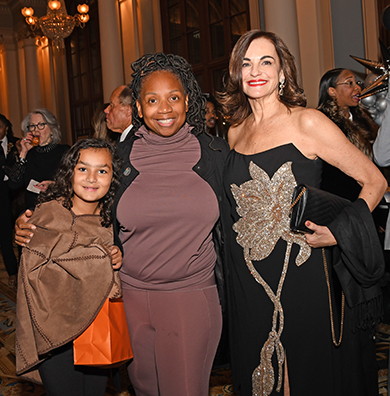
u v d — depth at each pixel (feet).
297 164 5.96
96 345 6.01
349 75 10.36
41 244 5.97
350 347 6.23
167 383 6.33
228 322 6.68
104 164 6.19
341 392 6.22
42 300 5.88
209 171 6.44
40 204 6.31
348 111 10.61
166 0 28.02
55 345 5.87
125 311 6.57
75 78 38.78
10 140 15.55
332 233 5.60
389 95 6.75
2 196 16.29
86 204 6.42
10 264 16.96
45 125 12.03
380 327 11.51
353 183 8.59
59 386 6.29
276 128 6.13
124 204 6.30
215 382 9.48
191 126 6.73
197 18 26.27
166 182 6.30
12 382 9.95
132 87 6.72
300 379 6.08
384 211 9.64
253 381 6.32
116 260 6.21
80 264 5.98
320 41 18.94
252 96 6.18
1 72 45.09
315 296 6.07
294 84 6.24
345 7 18.12
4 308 15.06
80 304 5.98
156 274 6.24
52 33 27.12
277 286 6.08
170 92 6.29
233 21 24.12
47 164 11.97
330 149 5.78
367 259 5.65
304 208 5.53
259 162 6.12
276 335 6.11
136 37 28.37
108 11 27.86
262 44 6.14
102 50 28.09
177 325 6.25
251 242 6.18
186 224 6.18
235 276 6.43
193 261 6.29
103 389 6.68
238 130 6.86
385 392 8.51
